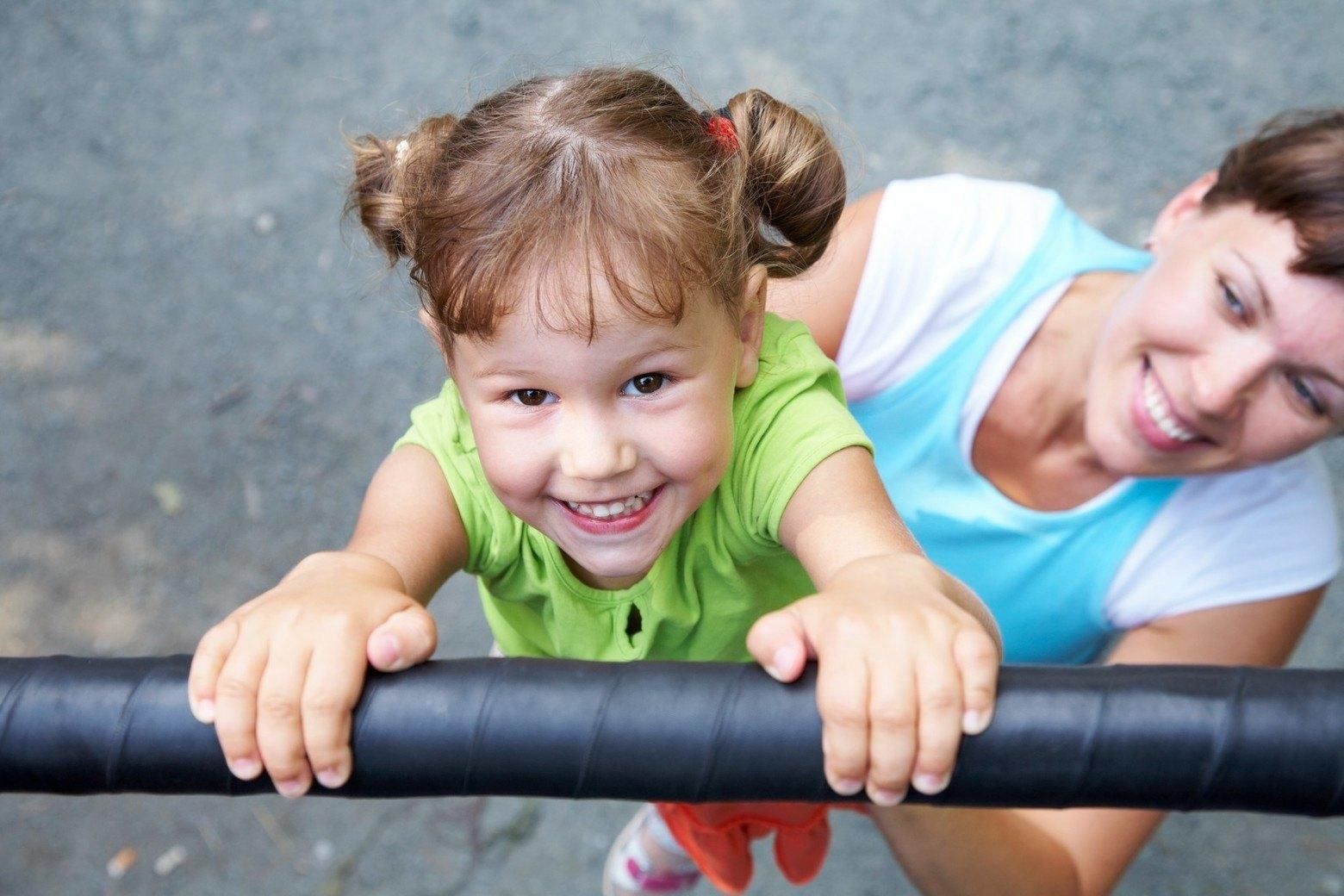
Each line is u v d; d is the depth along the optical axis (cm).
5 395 307
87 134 344
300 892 259
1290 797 83
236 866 260
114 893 255
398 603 97
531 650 152
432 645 91
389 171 132
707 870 187
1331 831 273
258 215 331
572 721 86
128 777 90
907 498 175
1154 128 346
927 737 85
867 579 97
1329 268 143
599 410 107
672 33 357
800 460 121
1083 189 337
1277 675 85
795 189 129
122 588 286
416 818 267
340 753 88
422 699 88
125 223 331
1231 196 157
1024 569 175
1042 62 355
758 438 125
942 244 170
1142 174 339
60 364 311
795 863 188
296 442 303
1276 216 149
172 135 344
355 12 362
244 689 90
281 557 290
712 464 112
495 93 131
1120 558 172
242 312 319
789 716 86
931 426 172
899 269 170
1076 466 173
